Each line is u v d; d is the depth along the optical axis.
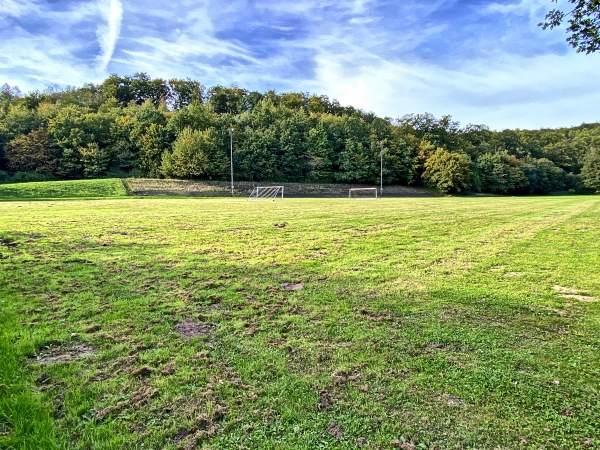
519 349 3.77
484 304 5.15
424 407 2.81
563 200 38.94
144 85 94.44
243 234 11.32
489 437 2.48
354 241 10.20
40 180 51.88
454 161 62.75
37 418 2.59
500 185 70.25
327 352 3.70
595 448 2.37
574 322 4.50
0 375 3.13
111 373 3.26
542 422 2.63
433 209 22.08
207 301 5.24
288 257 8.15
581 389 3.05
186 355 3.62
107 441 2.40
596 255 8.41
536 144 88.88
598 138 85.50
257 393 2.98
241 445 2.39
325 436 2.48
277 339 4.00
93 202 27.30
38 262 7.32
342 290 5.79
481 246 9.52
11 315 4.57
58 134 55.53
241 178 59.69
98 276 6.44
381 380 3.18
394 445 2.39
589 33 6.68
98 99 82.69
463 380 3.18
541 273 6.82
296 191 55.09
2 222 13.14
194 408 2.77
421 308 4.98
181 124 62.31
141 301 5.18
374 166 65.25
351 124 74.06
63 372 3.25
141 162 58.12
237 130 64.25
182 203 27.02
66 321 4.43
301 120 72.75
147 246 9.24
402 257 8.18
